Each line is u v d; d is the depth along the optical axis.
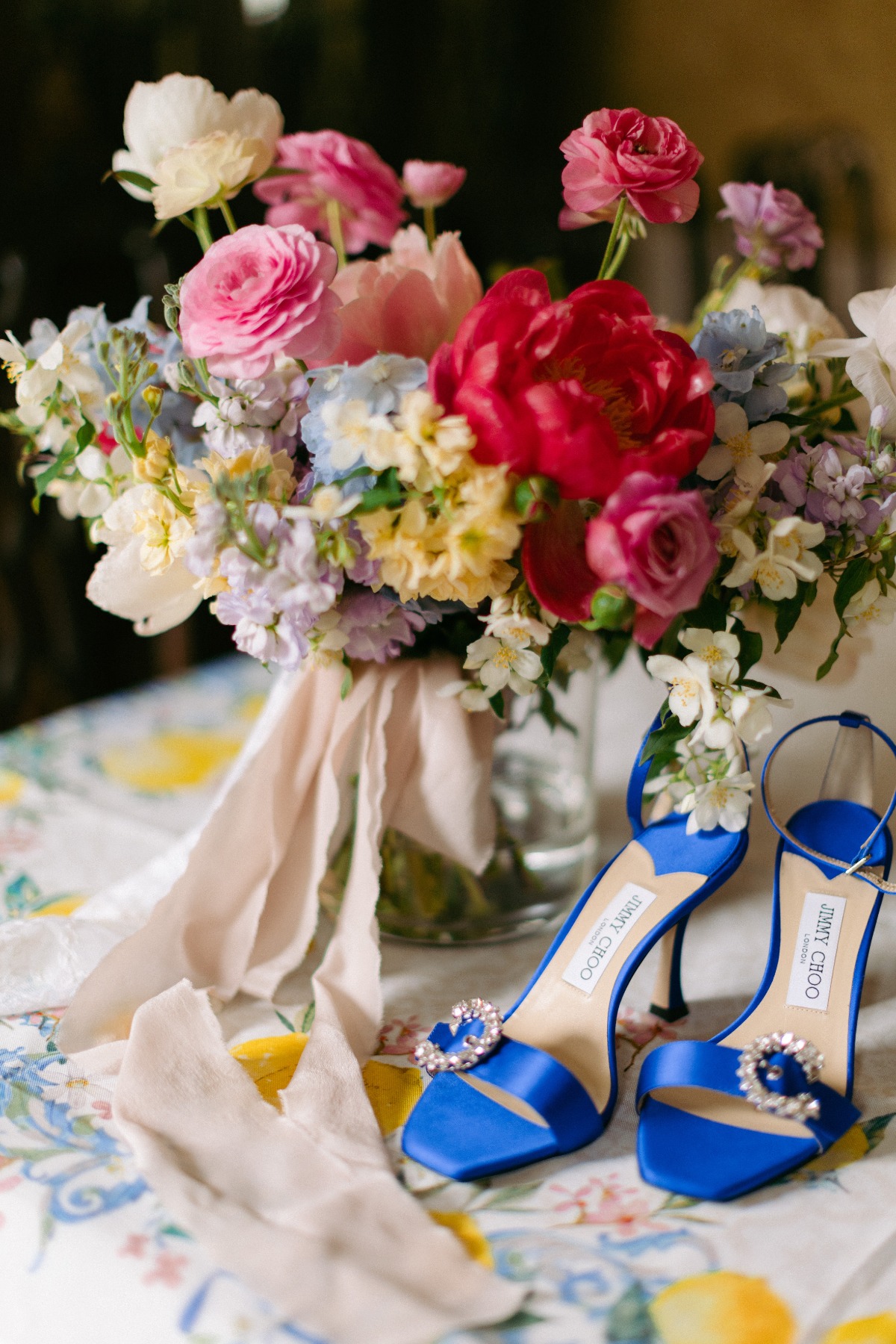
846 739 0.74
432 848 0.79
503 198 2.81
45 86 2.03
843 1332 0.49
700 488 0.64
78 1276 0.53
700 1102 0.65
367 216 0.84
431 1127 0.63
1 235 2.01
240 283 0.61
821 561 0.66
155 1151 0.59
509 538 0.56
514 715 0.79
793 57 2.74
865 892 0.70
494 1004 0.76
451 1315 0.49
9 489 2.00
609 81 2.88
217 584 0.63
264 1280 0.50
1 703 2.09
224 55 2.26
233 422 0.64
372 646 0.68
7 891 0.90
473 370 0.56
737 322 0.65
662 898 0.70
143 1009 0.70
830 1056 0.65
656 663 0.62
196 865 0.76
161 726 1.25
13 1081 0.68
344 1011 0.72
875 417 0.66
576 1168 0.61
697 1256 0.54
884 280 2.76
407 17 2.58
